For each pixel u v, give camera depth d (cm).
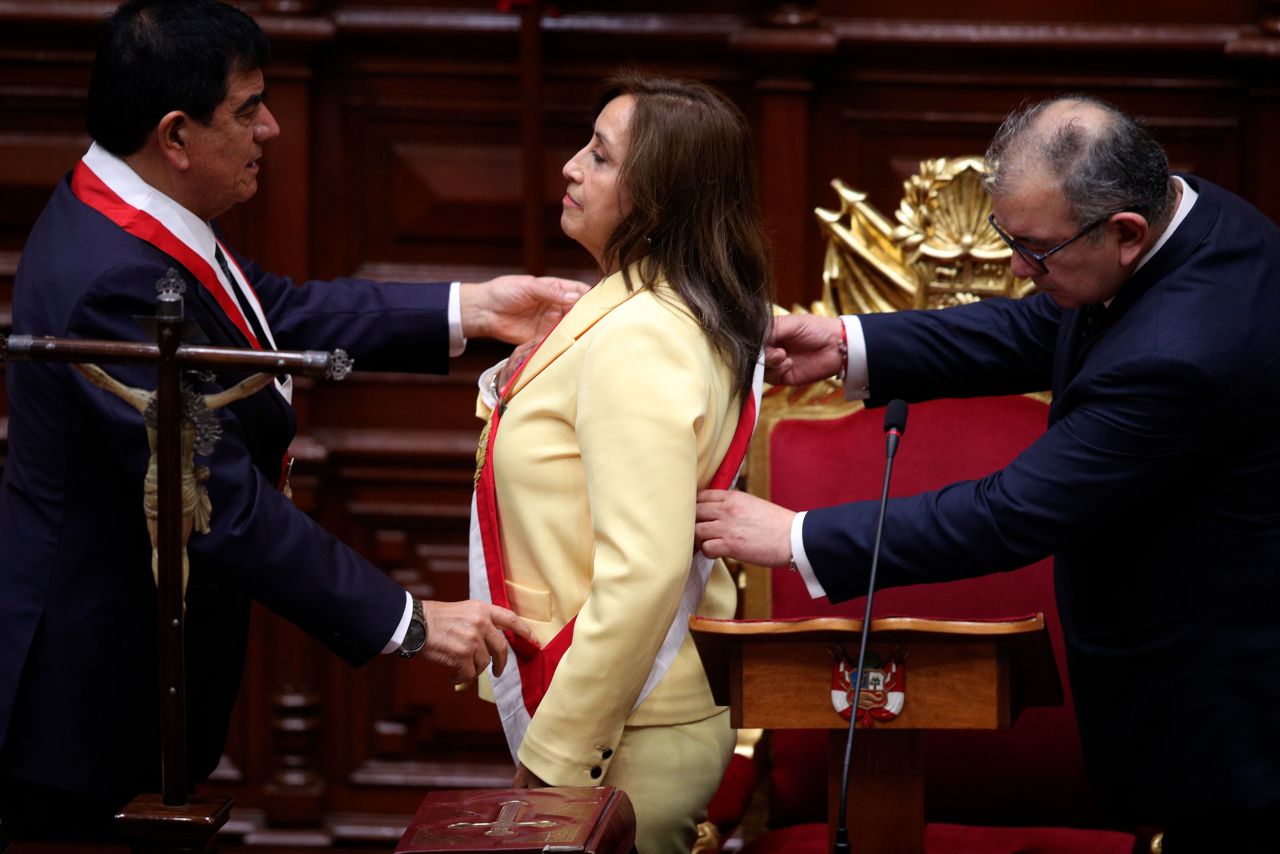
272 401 919
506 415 845
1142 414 767
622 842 697
